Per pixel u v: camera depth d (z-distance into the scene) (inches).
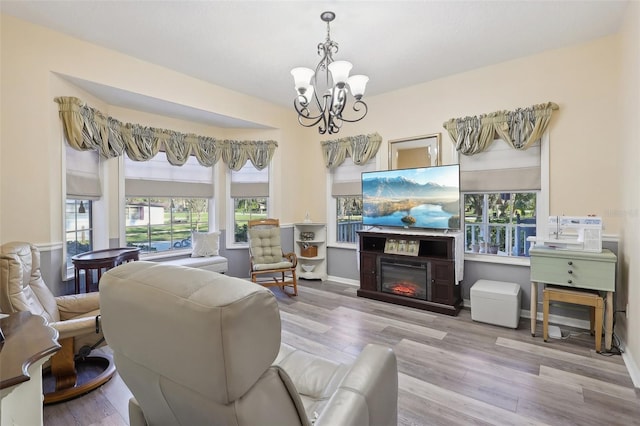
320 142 201.5
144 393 37.7
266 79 154.5
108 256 123.9
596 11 100.0
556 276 107.6
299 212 207.8
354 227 191.6
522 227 137.6
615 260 98.2
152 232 172.1
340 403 38.6
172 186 175.3
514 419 70.2
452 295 136.9
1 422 37.2
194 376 28.6
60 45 112.8
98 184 144.3
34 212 108.3
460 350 103.1
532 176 130.6
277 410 30.7
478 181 143.2
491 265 141.4
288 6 97.7
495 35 114.4
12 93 103.8
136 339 33.8
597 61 117.1
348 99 183.8
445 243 149.6
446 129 149.2
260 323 28.9
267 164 192.7
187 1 95.5
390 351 52.3
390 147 170.2
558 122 124.7
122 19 104.7
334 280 196.1
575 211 121.9
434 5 97.1
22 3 96.2
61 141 117.1
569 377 86.7
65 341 78.6
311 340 111.5
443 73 146.8
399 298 150.3
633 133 92.0
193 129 180.1
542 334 115.1
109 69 124.6
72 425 69.3
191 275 33.8
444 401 76.8
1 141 102.1
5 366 38.9
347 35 114.3
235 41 118.7
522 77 131.6
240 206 201.6
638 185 86.8
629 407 73.9
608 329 100.7
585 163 119.7
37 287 88.6
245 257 199.6
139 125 155.6
